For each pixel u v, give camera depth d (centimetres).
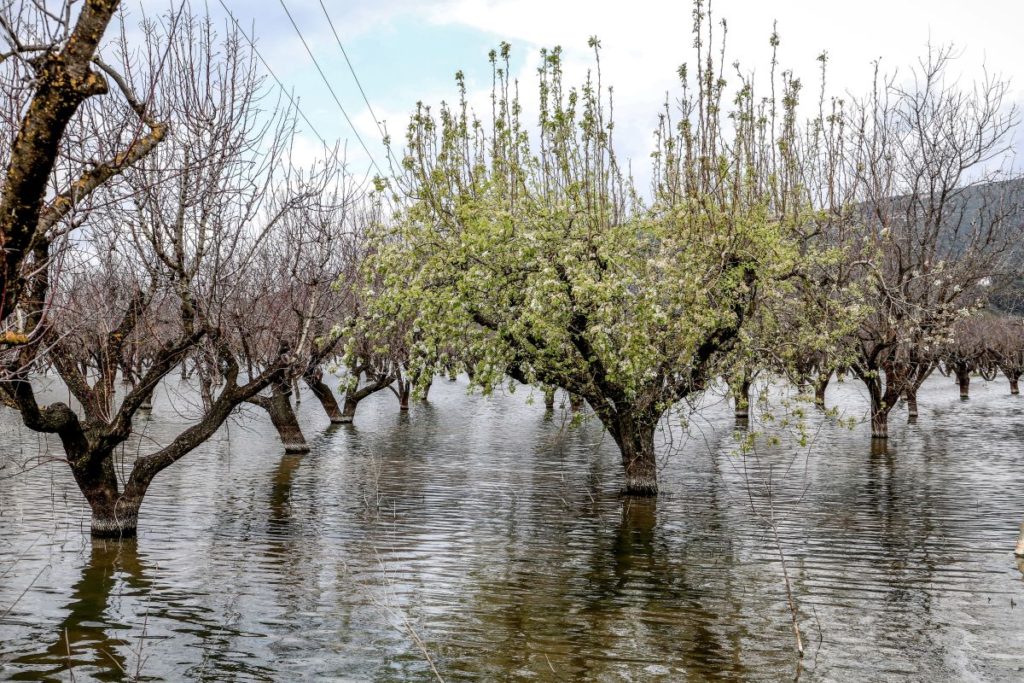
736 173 2191
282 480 2362
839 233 2694
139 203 1367
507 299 2000
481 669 1049
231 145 1448
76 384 1605
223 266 1591
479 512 1970
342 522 1845
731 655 1103
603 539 1722
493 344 2009
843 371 3791
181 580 1389
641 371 2014
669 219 2230
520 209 2141
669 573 1480
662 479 2438
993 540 1717
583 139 2355
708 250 2077
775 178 2603
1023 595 1361
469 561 1546
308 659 1071
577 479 2427
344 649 1107
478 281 1900
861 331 3244
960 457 2864
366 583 1399
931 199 2933
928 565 1538
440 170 2186
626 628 1203
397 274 2066
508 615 1253
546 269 1858
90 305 1602
